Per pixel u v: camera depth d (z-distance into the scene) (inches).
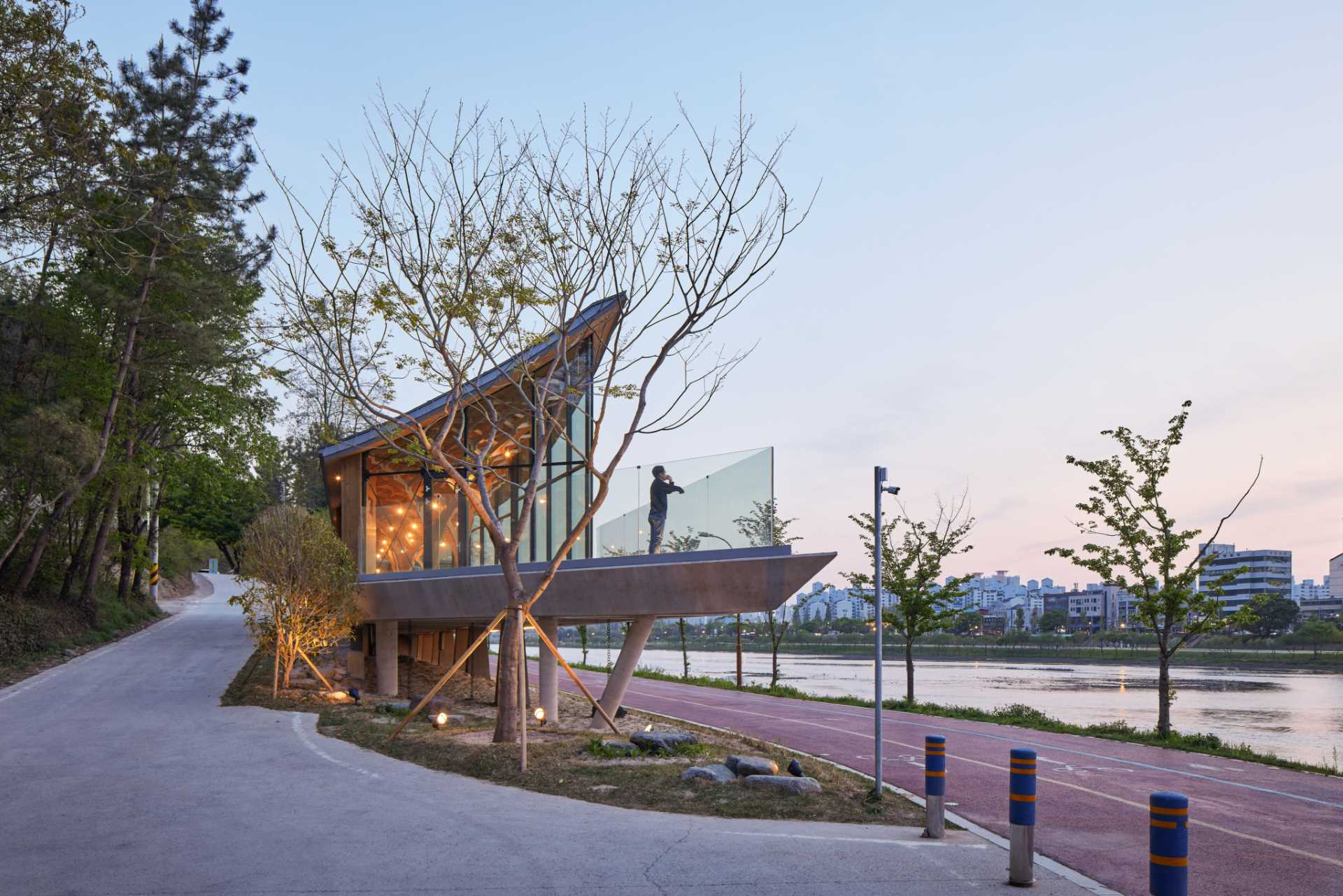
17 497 1200.2
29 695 821.2
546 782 455.5
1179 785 525.0
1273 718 1365.7
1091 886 307.4
